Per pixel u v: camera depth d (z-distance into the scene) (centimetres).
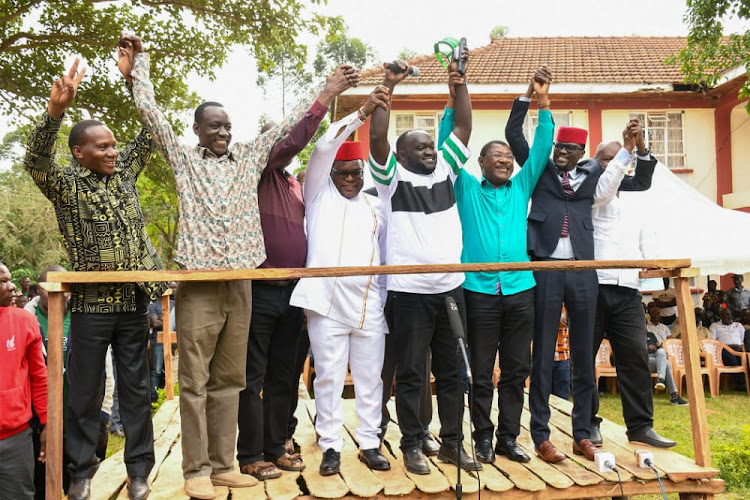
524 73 1505
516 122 466
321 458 432
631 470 399
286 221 398
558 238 436
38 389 397
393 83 411
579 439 433
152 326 930
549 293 429
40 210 1900
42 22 994
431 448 439
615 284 447
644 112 1452
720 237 1013
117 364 358
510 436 429
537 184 454
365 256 413
